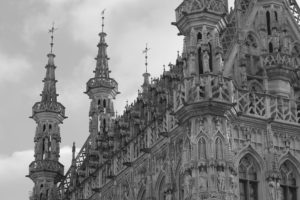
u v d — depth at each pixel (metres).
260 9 53.75
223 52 51.47
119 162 57.28
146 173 52.34
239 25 52.56
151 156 52.09
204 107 44.19
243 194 45.84
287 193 47.19
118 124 61.16
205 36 46.16
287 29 53.78
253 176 46.56
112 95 74.31
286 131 48.31
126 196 55.38
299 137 48.66
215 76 45.00
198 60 45.88
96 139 66.44
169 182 48.31
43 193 70.94
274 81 50.91
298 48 54.44
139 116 57.28
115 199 56.59
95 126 71.69
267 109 47.97
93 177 61.97
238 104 46.94
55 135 73.50
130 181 54.84
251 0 54.59
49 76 76.44
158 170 50.97
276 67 50.69
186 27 47.56
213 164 43.19
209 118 44.38
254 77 51.12
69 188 69.62
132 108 59.84
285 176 47.59
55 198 70.44
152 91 58.06
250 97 47.78
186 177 43.94
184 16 47.25
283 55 51.09
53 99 75.00
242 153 46.38
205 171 43.19
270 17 53.38
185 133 45.34
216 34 46.75
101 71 75.75
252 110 47.53
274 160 46.59
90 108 73.69
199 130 44.16
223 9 47.66
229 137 45.28
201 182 42.88
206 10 46.59
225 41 52.84
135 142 55.22
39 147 72.88
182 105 44.97
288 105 48.97
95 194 60.59
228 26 53.88
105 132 64.75
